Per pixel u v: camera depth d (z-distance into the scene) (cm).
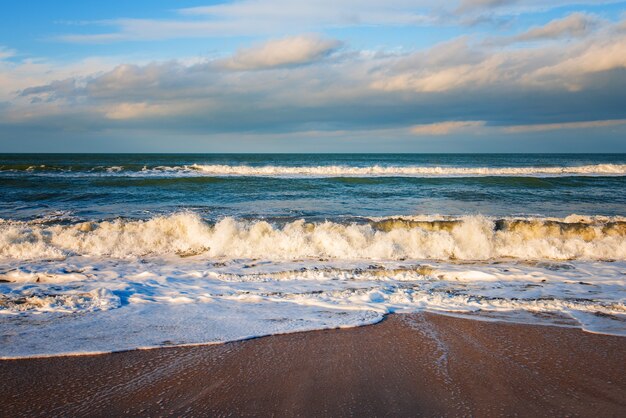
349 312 552
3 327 496
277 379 375
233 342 455
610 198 1877
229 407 330
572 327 504
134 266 811
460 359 417
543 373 389
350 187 2239
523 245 916
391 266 805
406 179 2617
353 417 316
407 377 380
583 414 324
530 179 2616
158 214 1386
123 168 3231
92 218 1297
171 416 319
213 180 2483
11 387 361
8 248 898
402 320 525
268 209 1511
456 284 693
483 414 323
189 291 652
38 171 3098
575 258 877
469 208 1573
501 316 540
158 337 468
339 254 893
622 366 404
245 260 857
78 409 328
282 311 557
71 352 429
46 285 682
